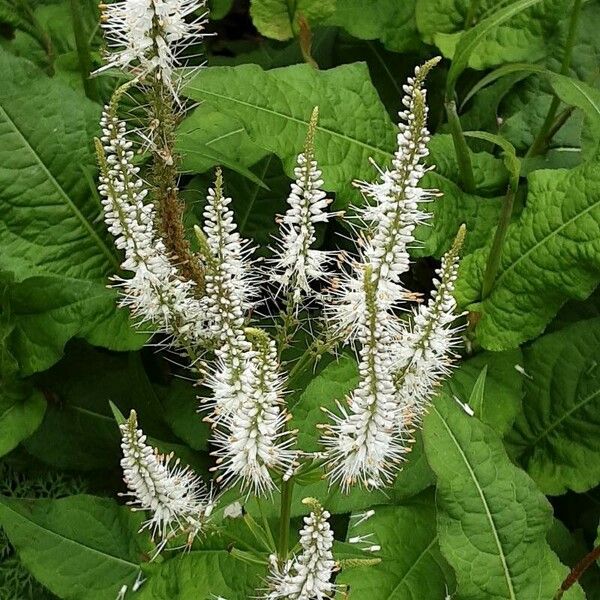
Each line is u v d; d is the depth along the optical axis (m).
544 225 1.21
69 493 1.29
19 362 1.25
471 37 1.20
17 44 1.41
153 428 1.31
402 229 0.95
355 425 0.92
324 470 1.00
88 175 1.21
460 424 1.07
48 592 1.22
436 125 1.47
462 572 1.07
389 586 1.11
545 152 1.35
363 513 1.09
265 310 1.36
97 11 1.42
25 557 1.17
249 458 0.92
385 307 0.97
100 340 1.23
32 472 1.31
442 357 0.99
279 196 1.38
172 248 1.04
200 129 1.30
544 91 1.39
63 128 1.27
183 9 0.98
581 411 1.26
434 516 1.15
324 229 1.33
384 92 1.49
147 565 1.15
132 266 1.00
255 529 1.01
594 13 1.40
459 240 0.94
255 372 0.90
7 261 1.25
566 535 1.22
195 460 1.27
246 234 1.37
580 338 1.27
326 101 1.26
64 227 1.27
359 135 1.27
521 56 1.38
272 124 1.24
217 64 1.48
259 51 1.51
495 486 1.07
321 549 0.90
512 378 1.24
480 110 1.40
